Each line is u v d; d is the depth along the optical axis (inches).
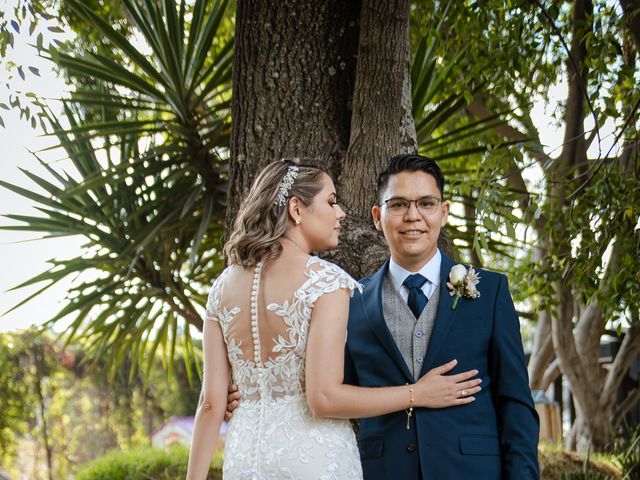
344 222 130.6
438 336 91.8
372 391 85.1
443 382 88.7
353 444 86.1
